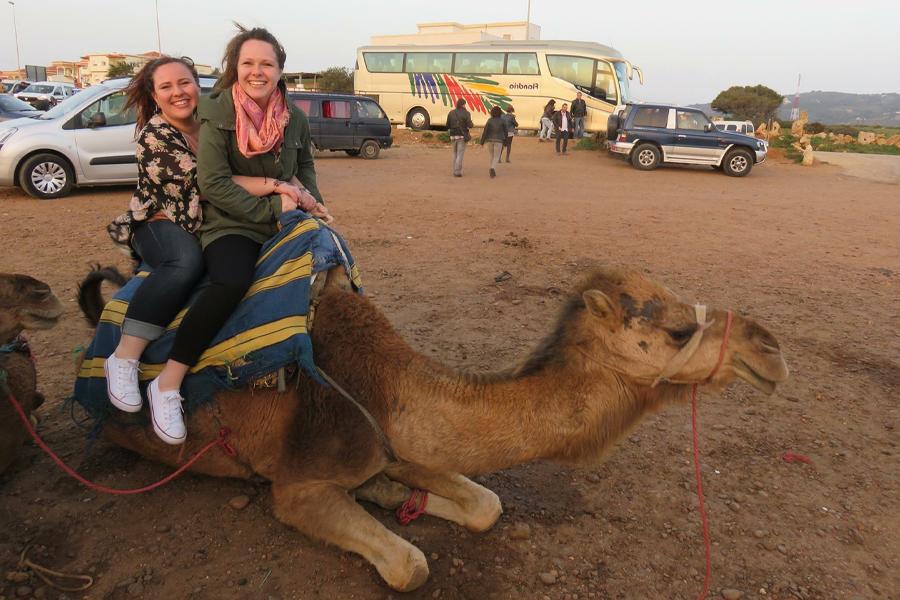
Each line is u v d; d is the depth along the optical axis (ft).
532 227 40.29
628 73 111.86
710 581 11.96
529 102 112.27
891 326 24.32
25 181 43.37
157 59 12.42
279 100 12.25
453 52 116.57
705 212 49.21
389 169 70.08
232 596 11.16
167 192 11.96
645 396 10.91
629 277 10.72
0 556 11.71
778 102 306.55
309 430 11.35
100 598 11.03
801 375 20.10
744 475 15.10
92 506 13.05
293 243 11.79
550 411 10.64
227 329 11.51
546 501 13.99
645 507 13.92
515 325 23.20
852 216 49.52
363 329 11.69
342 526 11.08
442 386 10.98
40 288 12.05
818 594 11.73
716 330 10.36
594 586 11.76
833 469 15.44
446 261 31.17
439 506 12.92
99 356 12.25
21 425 13.15
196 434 12.32
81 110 45.32
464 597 11.37
